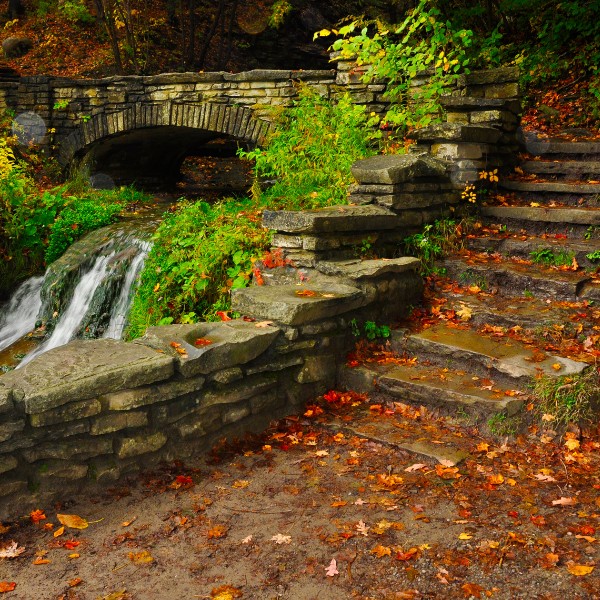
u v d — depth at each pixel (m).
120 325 7.57
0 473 3.21
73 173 12.80
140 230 8.46
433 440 3.98
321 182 7.47
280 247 5.37
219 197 13.38
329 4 19.97
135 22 17.50
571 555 2.88
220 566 2.92
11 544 3.09
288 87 10.56
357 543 3.04
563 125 9.53
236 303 4.58
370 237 5.54
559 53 10.82
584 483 3.46
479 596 2.66
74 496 3.47
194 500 3.46
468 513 3.23
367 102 9.33
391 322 5.14
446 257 5.86
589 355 4.32
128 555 3.01
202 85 11.34
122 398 3.52
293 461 3.85
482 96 7.39
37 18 18.22
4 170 10.08
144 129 12.27
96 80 12.34
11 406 3.16
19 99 13.12
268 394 4.28
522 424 3.98
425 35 10.27
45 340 8.06
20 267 9.48
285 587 2.77
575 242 5.70
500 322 4.89
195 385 3.83
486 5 11.20
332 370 4.68
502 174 7.07
